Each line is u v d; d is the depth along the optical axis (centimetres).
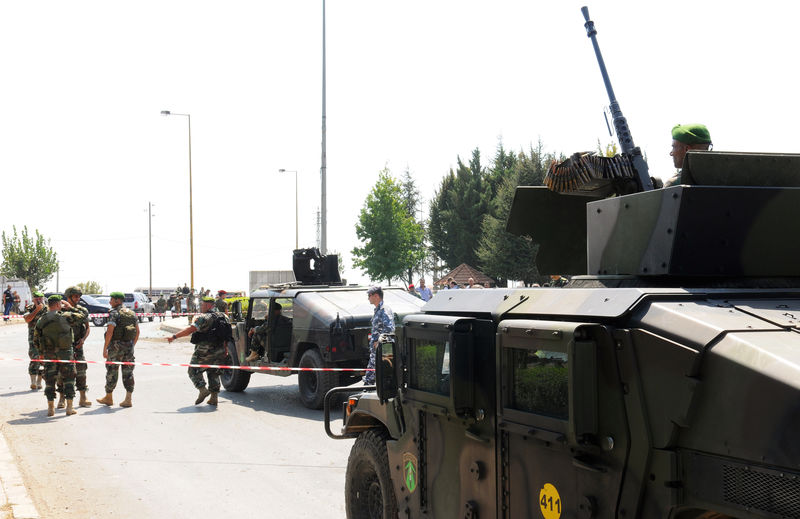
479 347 335
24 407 1136
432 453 379
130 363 1127
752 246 306
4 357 1970
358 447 470
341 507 598
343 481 676
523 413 294
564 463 283
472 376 335
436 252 6053
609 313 269
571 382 262
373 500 471
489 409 328
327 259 1328
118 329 1120
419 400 372
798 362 209
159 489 657
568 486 281
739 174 312
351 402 487
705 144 380
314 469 721
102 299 3909
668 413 241
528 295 330
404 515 412
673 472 239
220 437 880
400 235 3784
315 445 830
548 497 292
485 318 341
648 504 249
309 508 596
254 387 1345
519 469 310
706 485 230
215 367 1116
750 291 283
